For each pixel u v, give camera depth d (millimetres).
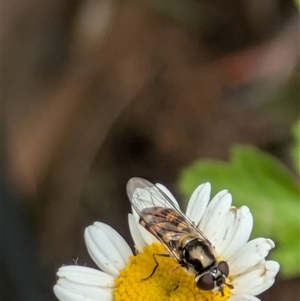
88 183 150
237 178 133
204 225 112
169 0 154
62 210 149
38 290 139
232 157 133
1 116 151
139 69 153
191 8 154
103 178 150
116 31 155
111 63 154
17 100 154
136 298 111
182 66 153
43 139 152
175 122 151
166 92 152
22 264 139
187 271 110
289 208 132
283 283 142
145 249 113
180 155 149
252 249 111
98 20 156
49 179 151
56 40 157
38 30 157
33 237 144
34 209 149
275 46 150
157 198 112
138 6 155
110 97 153
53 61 156
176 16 154
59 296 112
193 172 133
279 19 151
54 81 155
